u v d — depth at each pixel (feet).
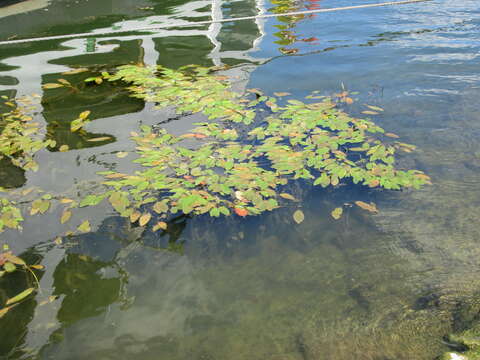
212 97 11.64
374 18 18.30
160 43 16.24
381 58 13.93
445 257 6.30
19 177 8.66
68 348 5.26
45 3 22.18
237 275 6.26
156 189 8.04
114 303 5.87
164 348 5.21
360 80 12.42
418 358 4.88
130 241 6.95
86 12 20.63
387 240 6.71
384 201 7.56
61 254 6.75
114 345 5.28
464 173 8.08
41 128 10.61
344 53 14.57
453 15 17.92
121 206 7.54
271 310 5.66
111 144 9.75
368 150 8.94
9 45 16.65
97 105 11.78
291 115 10.39
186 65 14.15
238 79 12.94
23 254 6.76
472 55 13.55
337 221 7.18
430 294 5.69
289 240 6.86
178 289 6.07
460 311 5.38
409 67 13.05
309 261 6.43
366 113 10.51
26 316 5.72
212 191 7.73
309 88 12.13
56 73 13.91
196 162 8.68
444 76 12.23
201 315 5.65
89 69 14.08
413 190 7.76
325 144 9.07
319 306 5.67
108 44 16.29
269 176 8.15
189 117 10.85
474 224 6.86
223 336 5.34
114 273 6.37
